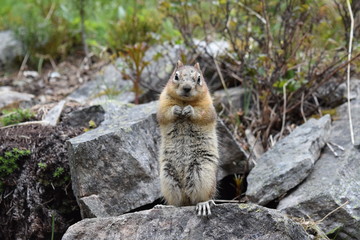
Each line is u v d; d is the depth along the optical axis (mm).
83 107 9891
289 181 7980
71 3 14734
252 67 10172
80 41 14430
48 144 8531
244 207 6207
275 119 10250
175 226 6262
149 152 8211
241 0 11359
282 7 10930
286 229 5965
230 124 10406
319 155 8648
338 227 7258
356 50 10641
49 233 8055
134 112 9039
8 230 8312
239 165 9125
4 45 14203
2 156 8445
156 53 11711
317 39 10969
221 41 12414
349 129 9172
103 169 7688
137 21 13273
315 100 10531
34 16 14531
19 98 11477
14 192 8273
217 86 11516
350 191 7566
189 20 12219
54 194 8203
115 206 7688
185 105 7273
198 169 7188
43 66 13969
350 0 10680
